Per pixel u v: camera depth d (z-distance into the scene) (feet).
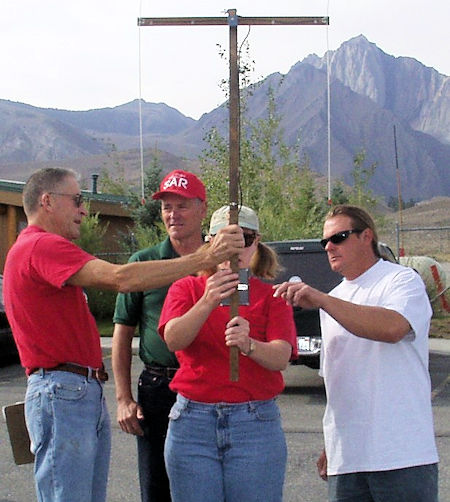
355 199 67.92
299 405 28.76
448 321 52.08
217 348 10.90
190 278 11.47
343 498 11.29
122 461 22.03
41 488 11.62
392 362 10.91
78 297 11.91
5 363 40.96
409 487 10.69
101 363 12.48
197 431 10.91
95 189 86.43
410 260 54.24
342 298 11.52
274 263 12.01
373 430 10.85
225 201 55.16
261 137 59.88
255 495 10.83
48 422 11.56
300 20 11.09
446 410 27.71
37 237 11.53
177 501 11.13
